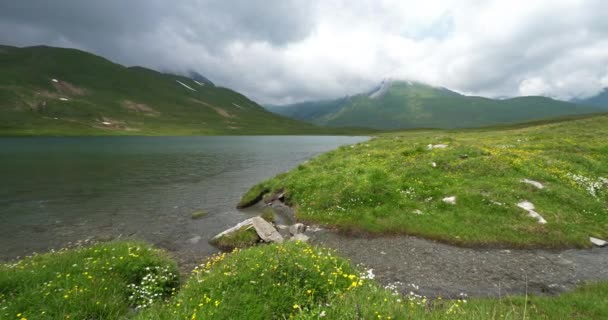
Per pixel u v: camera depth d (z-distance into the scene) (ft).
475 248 54.03
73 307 27.17
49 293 28.50
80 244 63.72
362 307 23.88
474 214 63.10
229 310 24.73
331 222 67.92
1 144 354.33
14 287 30.45
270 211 81.41
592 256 49.96
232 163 207.72
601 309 32.94
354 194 74.74
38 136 525.34
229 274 30.99
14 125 572.10
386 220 65.00
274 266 31.40
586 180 76.28
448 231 58.95
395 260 50.67
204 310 24.52
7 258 56.80
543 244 53.78
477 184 74.02
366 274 42.06
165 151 296.71
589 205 64.69
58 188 121.08
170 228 73.56
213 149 333.01
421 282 43.16
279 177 107.96
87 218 82.07
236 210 90.02
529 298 36.99
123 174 156.66
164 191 116.78
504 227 58.29
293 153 291.58
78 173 157.69
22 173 155.63
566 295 37.42
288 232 66.64
